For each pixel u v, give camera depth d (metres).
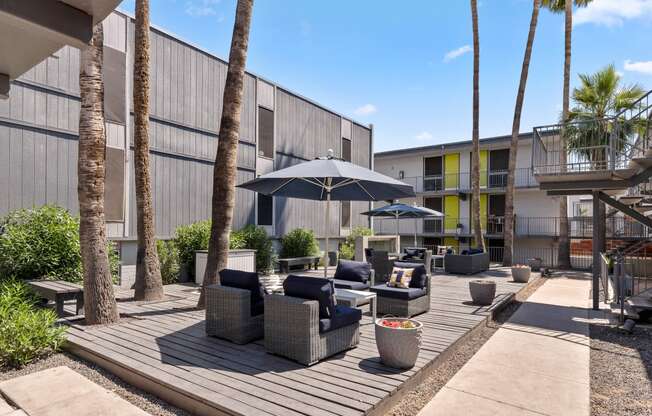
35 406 3.44
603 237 15.62
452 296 8.85
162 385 3.68
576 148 8.70
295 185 7.95
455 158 23.20
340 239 18.59
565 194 9.21
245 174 13.45
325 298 4.38
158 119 10.55
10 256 6.86
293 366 4.14
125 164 9.74
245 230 12.43
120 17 9.66
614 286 8.16
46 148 8.40
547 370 4.67
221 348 4.68
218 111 12.41
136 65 7.47
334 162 6.11
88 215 5.66
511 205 15.88
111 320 5.77
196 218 11.62
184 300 7.71
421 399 3.83
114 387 3.94
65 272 7.31
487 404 3.74
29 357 4.50
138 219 7.69
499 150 21.80
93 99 5.62
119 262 9.58
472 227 22.25
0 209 7.69
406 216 16.12
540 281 12.91
